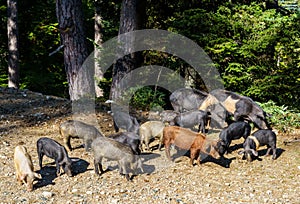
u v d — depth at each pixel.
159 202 5.68
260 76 10.14
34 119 9.22
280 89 9.98
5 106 10.02
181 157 7.15
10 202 5.63
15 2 15.84
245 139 7.31
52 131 8.55
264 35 9.98
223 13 10.53
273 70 10.29
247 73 9.98
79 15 11.72
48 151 6.44
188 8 11.48
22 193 5.89
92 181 6.26
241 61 10.29
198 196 5.86
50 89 18.56
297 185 6.21
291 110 9.59
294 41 10.02
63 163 6.36
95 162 6.38
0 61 18.83
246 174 6.58
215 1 11.16
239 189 6.08
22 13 18.00
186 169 6.72
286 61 10.46
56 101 10.62
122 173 6.41
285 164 6.94
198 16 10.10
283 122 8.88
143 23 11.71
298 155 7.30
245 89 10.12
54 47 18.59
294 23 9.96
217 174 6.56
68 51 11.75
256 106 7.91
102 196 5.82
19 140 8.00
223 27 10.31
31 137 8.19
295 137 8.30
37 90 18.44
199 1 11.32
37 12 18.14
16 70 16.20
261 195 5.90
